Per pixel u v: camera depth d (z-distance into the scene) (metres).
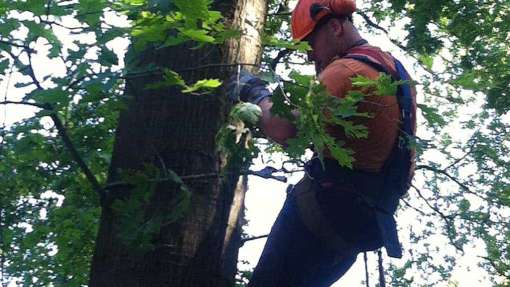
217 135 3.09
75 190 4.47
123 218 3.03
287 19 7.08
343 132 3.16
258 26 3.51
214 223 3.26
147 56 3.36
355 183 3.23
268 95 3.08
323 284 3.44
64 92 2.74
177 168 3.25
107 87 2.71
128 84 3.08
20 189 4.32
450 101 3.41
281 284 3.30
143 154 3.28
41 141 3.52
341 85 3.12
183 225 3.20
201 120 3.30
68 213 5.02
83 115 3.70
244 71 3.22
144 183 3.05
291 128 2.93
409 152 3.32
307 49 2.80
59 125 3.02
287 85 2.68
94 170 4.04
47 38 2.73
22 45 2.77
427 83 3.36
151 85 2.81
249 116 2.85
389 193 3.28
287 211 3.36
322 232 3.28
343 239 3.29
